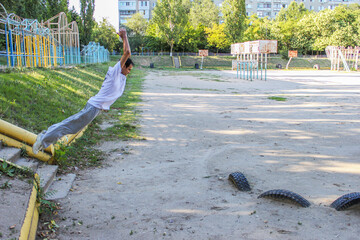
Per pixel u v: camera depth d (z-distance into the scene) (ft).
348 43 218.38
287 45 262.26
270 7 370.94
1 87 30.55
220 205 17.17
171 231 14.44
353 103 56.29
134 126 36.58
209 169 23.24
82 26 188.44
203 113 46.16
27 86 35.06
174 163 24.59
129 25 270.67
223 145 29.84
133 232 14.34
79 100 42.55
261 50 106.11
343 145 29.58
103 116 40.86
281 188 19.48
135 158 25.75
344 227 14.69
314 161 24.88
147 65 222.89
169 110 48.06
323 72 175.73
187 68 210.38
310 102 57.72
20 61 60.80
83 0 187.32
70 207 16.75
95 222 15.24
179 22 233.14
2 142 20.17
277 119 42.22
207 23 286.46
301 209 16.57
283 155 26.53
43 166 20.97
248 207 16.89
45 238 13.56
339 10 244.01
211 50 279.08
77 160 24.23
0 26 81.41
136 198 18.12
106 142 30.01
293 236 13.92
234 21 229.66
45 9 138.62
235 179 19.79
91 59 136.56
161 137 32.55
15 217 12.85
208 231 14.43
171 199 17.98
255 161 24.99
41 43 73.77
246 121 40.83
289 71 187.32
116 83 16.88
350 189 19.26
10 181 15.97
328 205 17.04
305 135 33.55
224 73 155.94
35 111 30.22
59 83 45.44
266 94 70.08
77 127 16.48
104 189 19.38
